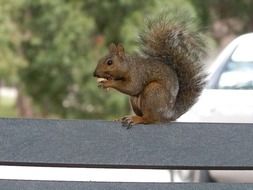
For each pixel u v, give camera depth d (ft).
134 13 96.89
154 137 25.44
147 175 57.47
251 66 48.91
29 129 25.12
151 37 28.09
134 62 27.35
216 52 112.37
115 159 25.21
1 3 97.19
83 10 99.09
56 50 97.04
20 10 97.86
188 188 25.34
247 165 25.40
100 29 100.58
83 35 96.68
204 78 27.81
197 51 27.91
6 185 25.07
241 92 47.55
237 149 25.46
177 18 28.22
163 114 26.78
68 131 25.23
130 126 25.44
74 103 102.32
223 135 25.55
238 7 120.26
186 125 25.61
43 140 25.09
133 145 25.35
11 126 25.08
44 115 105.60
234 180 47.93
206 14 113.50
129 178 56.03
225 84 48.44
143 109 26.71
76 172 55.21
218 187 25.41
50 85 100.78
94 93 98.58
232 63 49.19
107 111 99.50
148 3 97.50
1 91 151.43
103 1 98.48
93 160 25.12
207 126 25.61
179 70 27.73
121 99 97.96
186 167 25.36
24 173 54.29
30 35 98.27
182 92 27.66
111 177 56.08
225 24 122.21
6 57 96.94
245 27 122.62
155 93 26.81
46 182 25.17
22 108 113.91
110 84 27.50
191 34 27.96
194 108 48.34
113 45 27.71
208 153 25.40
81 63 97.40
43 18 96.99
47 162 25.00
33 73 100.42
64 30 96.68
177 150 25.40
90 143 25.21
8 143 24.98
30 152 25.00
